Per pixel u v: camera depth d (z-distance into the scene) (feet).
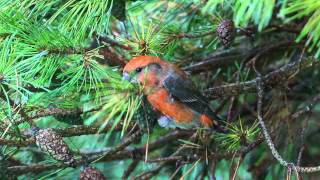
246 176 21.89
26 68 13.78
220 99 19.51
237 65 18.42
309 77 21.66
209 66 19.34
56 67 14.07
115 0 16.37
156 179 20.27
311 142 23.49
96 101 14.05
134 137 16.19
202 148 16.66
